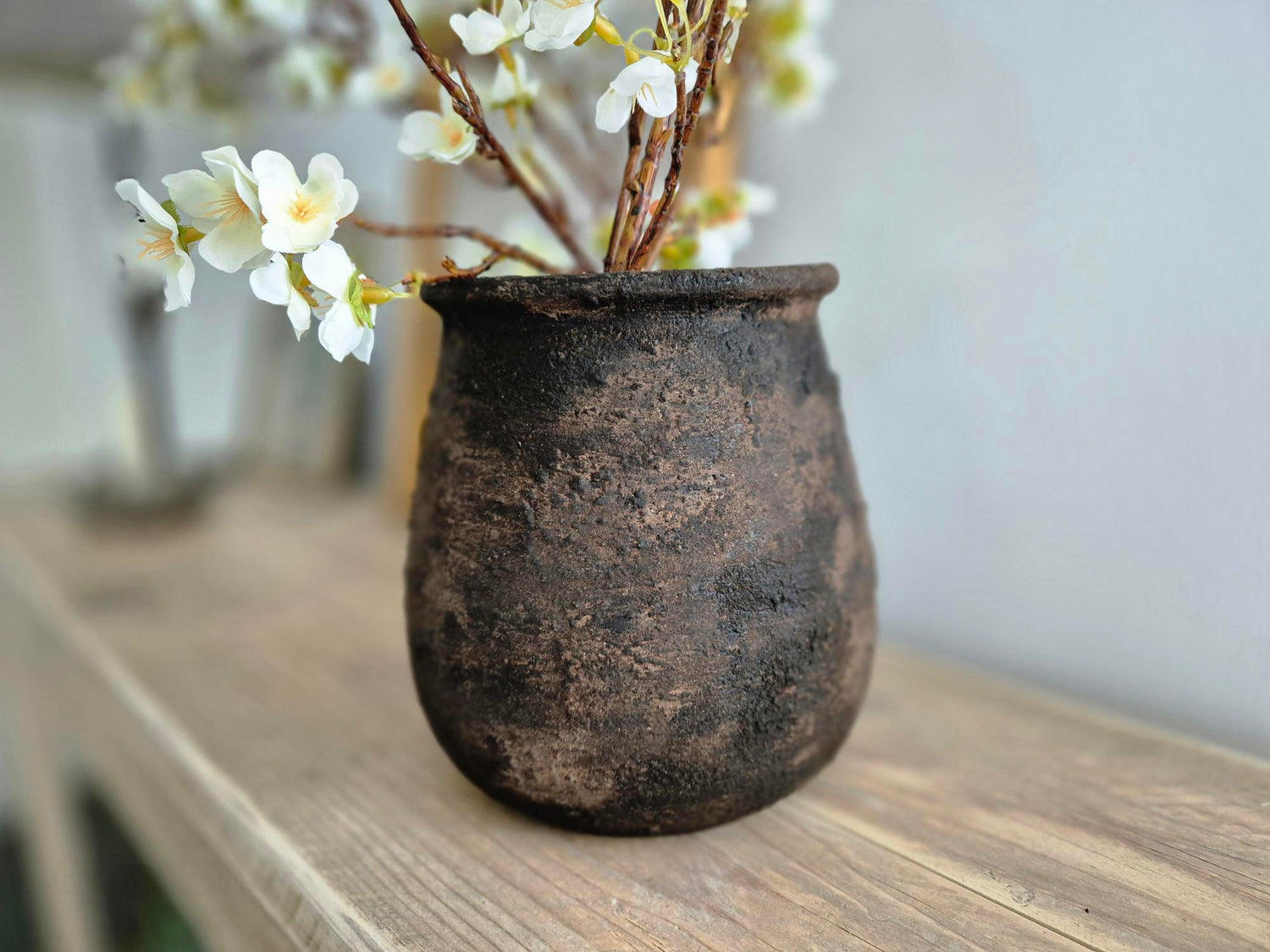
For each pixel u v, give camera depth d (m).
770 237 0.67
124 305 0.96
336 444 1.05
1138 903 0.36
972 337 0.57
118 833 0.86
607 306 0.34
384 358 0.99
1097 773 0.45
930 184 0.57
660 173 0.56
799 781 0.40
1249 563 0.47
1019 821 0.42
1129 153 0.48
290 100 0.58
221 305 1.17
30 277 1.21
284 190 0.32
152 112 0.72
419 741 0.51
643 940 0.35
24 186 1.19
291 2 0.53
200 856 0.49
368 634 0.66
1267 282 0.44
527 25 0.35
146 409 0.96
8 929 1.13
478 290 0.35
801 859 0.39
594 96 0.56
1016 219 0.53
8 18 0.71
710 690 0.36
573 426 0.35
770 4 0.47
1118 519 0.52
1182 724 0.51
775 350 0.37
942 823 0.41
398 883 0.38
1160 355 0.49
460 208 0.81
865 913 0.36
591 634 0.35
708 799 0.38
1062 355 0.53
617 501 0.35
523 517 0.36
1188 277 0.47
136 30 0.68
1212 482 0.48
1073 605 0.54
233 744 0.51
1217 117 0.45
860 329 0.62
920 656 0.61
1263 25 0.43
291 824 0.43
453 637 0.38
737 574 0.36
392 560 0.83
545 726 0.37
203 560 0.84
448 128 0.40
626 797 0.38
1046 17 0.50
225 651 0.64
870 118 0.59
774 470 0.36
